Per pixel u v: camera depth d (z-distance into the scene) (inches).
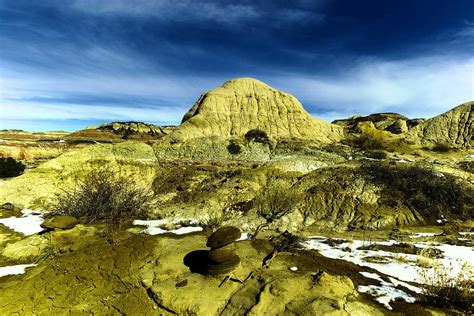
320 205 511.2
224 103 1455.5
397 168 609.0
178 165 763.4
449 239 363.9
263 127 1362.0
